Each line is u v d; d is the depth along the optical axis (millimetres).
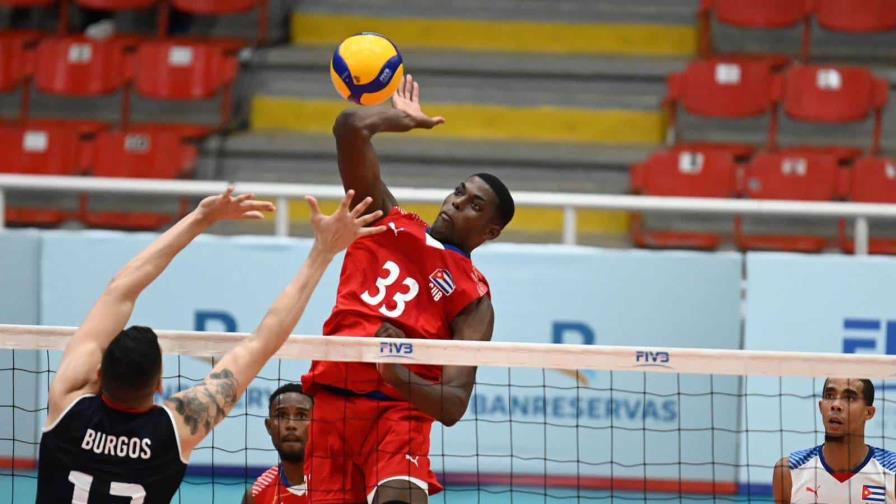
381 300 10453
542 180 26781
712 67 27031
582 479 17172
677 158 24953
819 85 26688
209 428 8062
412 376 9867
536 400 17172
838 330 17016
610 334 17109
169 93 27438
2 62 28000
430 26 30078
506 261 17125
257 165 26938
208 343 10008
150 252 8617
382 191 10688
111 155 25906
